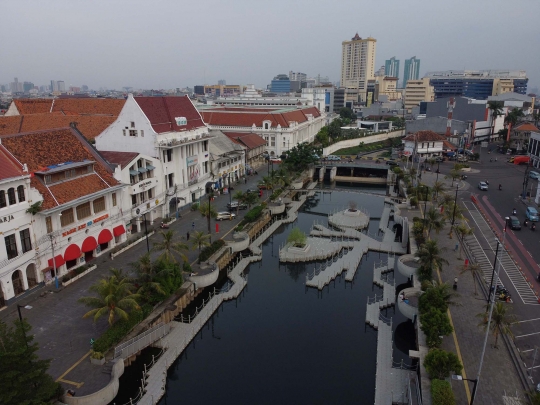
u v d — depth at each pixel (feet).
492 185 391.04
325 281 228.22
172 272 187.11
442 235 265.13
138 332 161.17
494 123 646.33
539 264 220.64
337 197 412.36
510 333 144.77
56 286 185.88
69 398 124.36
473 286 196.75
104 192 216.33
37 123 331.36
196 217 295.28
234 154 407.44
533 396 109.09
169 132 292.20
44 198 186.19
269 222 325.21
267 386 155.43
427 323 148.15
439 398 116.37
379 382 147.74
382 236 300.40
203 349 176.76
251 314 203.72
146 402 138.62
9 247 171.12
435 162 490.90
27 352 111.86
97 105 392.27
